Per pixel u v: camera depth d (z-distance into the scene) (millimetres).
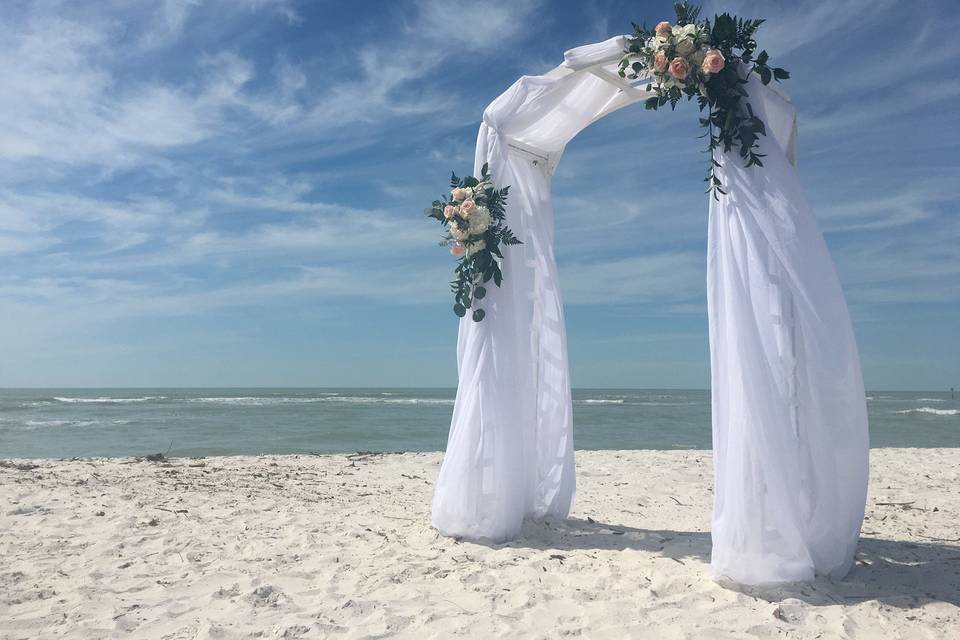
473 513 4512
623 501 6398
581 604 3244
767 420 3408
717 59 3535
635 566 3826
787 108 3713
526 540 4504
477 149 4922
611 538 4594
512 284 4754
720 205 3725
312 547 4449
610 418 27062
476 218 4535
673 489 7117
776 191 3611
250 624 3080
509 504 4500
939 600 3164
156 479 7336
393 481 7703
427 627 2977
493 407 4586
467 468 4551
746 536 3369
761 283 3549
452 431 4781
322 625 3002
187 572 3898
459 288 4750
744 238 3621
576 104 4914
